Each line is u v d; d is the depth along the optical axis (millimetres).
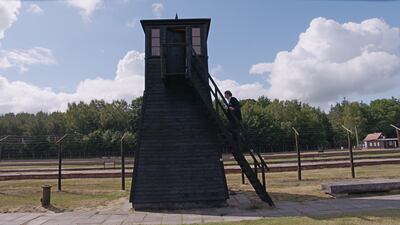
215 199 15008
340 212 12383
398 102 126875
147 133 15602
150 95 16016
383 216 11008
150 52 16375
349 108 120188
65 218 13164
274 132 84375
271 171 30562
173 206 14914
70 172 32156
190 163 15352
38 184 24891
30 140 70812
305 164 32875
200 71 15773
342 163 32656
